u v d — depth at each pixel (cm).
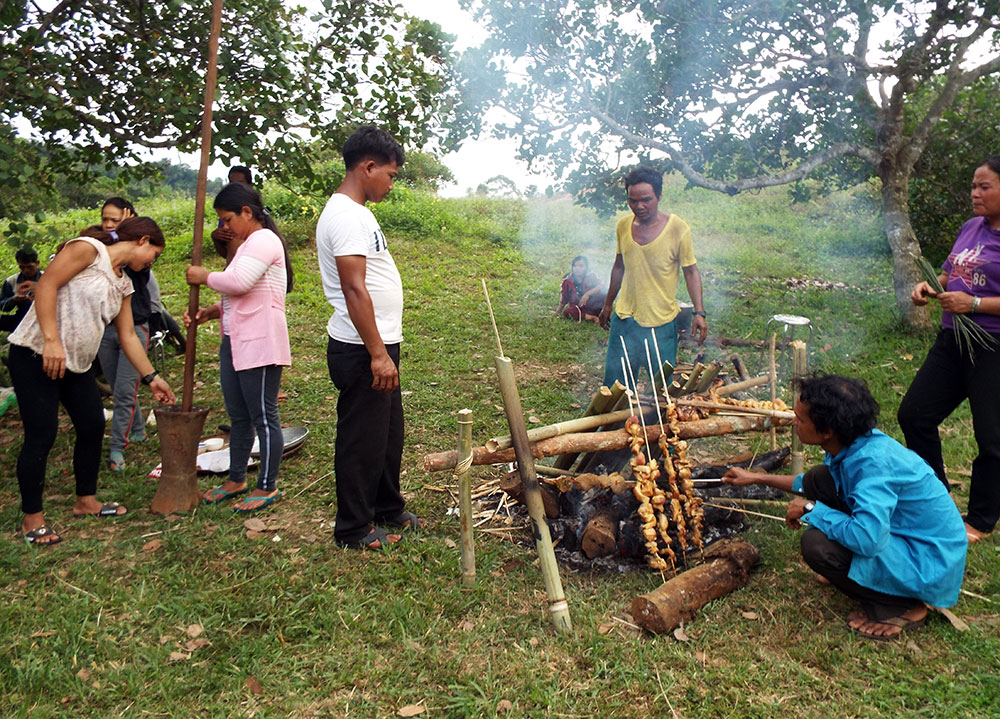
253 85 559
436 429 562
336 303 375
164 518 424
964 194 947
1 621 323
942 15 707
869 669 295
